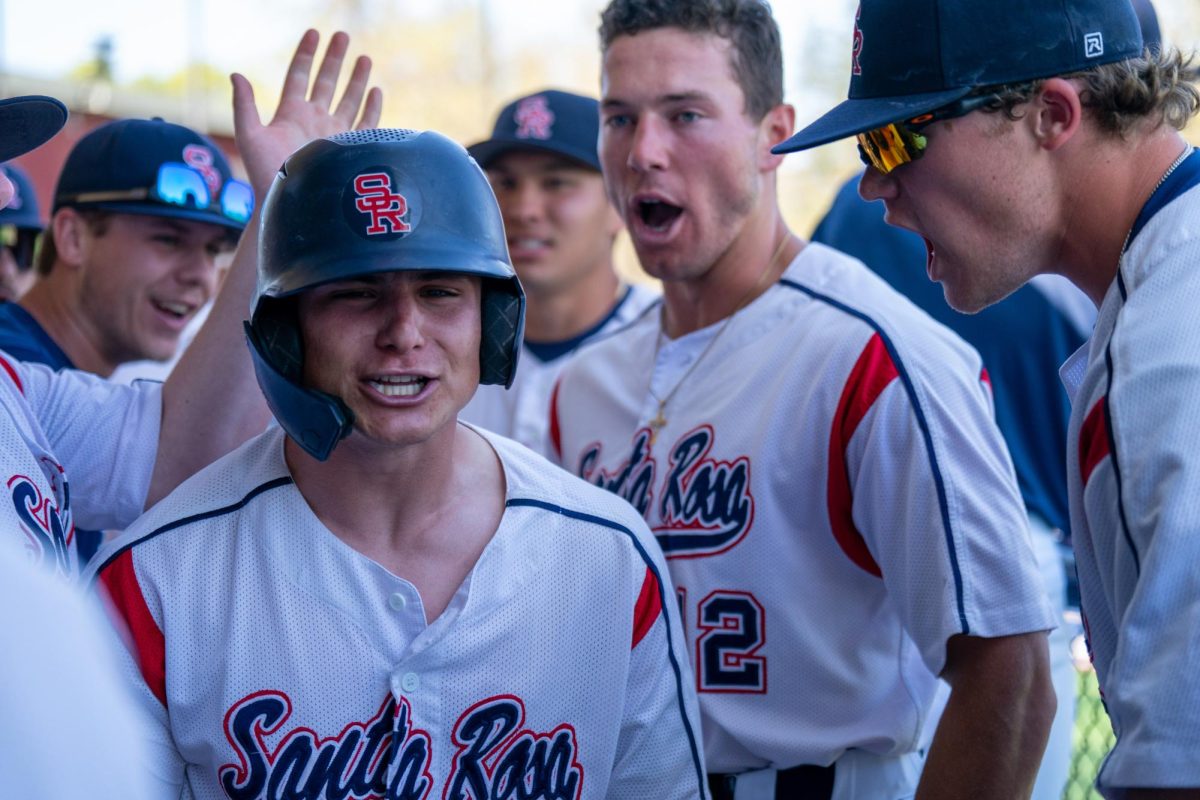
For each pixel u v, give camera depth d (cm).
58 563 180
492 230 174
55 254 311
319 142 174
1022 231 171
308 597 173
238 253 222
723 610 224
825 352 221
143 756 106
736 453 226
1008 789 199
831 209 360
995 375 305
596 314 362
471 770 175
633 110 239
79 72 1623
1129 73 163
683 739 192
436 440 174
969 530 202
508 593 177
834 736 218
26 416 193
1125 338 148
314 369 169
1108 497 148
